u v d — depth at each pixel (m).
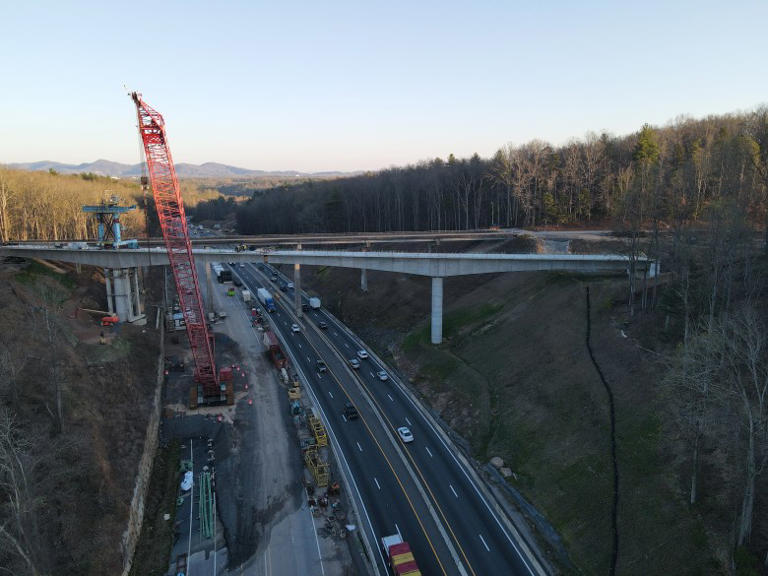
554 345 69.69
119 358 68.75
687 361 39.66
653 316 63.53
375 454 57.91
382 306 107.38
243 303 117.62
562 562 42.25
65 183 165.12
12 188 122.38
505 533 45.50
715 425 41.94
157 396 69.00
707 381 37.81
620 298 72.25
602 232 117.50
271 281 145.88
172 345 90.00
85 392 56.69
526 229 131.00
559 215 131.50
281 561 42.97
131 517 45.59
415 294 106.44
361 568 42.03
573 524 45.53
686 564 37.31
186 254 74.12
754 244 69.88
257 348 89.69
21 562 32.62
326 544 44.72
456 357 79.69
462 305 95.94
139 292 97.69
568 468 51.16
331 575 41.44
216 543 45.38
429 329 90.75
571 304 76.44
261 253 100.44
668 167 118.25
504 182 144.88
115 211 89.00
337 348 91.69
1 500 36.38
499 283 97.44
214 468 56.31
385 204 173.00
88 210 87.50
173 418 66.00
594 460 50.16
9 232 121.62
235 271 159.62
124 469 50.41
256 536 46.03
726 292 56.34
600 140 152.25
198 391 72.12
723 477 40.69
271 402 70.25
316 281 139.50
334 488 51.19
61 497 40.25
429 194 157.00
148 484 53.53
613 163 140.12
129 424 57.59
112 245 89.50
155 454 59.09
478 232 125.56
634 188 92.06
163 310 105.31
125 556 42.22
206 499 51.06
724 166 88.94
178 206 68.94
